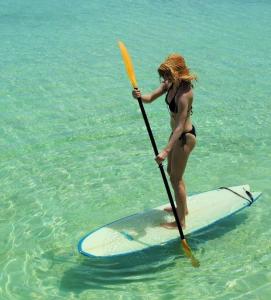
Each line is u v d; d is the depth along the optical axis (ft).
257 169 21.03
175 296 13.64
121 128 25.31
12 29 45.37
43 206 18.43
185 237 15.88
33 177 20.54
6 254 15.58
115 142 23.79
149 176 20.58
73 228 17.06
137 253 15.52
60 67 34.91
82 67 34.91
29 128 25.26
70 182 20.15
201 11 53.16
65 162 21.83
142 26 46.65
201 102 28.73
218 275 14.46
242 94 30.01
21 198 18.97
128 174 20.76
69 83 31.76
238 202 17.46
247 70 34.40
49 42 41.22
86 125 25.61
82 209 18.24
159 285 14.14
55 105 28.25
